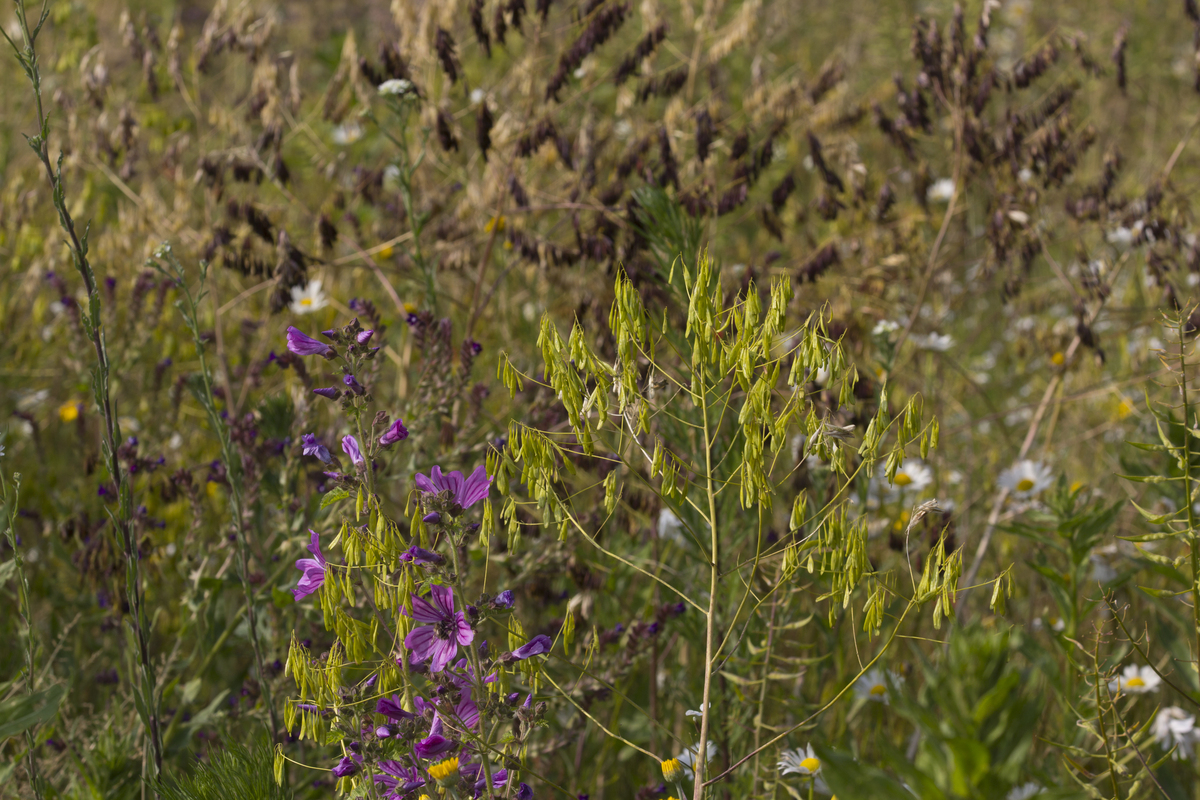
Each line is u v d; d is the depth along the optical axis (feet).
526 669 6.01
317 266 12.51
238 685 10.38
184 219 13.05
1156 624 8.87
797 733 8.63
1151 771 7.35
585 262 11.16
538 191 12.84
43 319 13.83
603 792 9.55
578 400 5.66
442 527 5.75
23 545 11.21
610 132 13.60
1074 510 9.55
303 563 5.98
